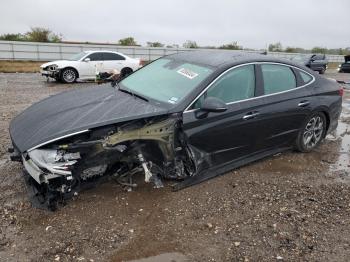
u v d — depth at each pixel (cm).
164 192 429
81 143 368
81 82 1639
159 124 407
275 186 460
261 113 484
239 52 535
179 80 462
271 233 360
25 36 4200
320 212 402
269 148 525
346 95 1210
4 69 2217
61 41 4256
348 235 361
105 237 345
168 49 3678
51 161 355
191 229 363
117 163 418
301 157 565
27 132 385
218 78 450
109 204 400
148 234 352
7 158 516
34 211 381
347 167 535
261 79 495
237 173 493
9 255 317
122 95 464
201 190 440
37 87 1384
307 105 545
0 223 360
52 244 332
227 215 389
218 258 322
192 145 430
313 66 2570
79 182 392
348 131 728
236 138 468
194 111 424
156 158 423
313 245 344
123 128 391
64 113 407
